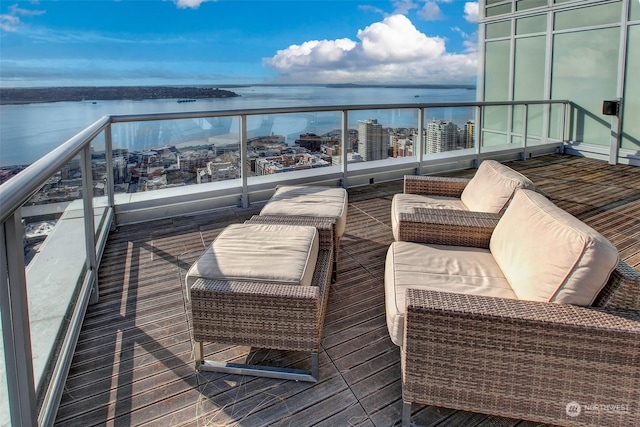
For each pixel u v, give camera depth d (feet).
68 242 7.32
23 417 4.59
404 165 19.88
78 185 8.11
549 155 25.53
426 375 5.18
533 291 5.50
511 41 27.81
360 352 7.12
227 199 15.44
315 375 6.43
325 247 8.63
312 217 9.47
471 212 8.66
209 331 6.43
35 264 5.39
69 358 6.58
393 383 6.39
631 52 22.18
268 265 6.80
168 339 7.55
